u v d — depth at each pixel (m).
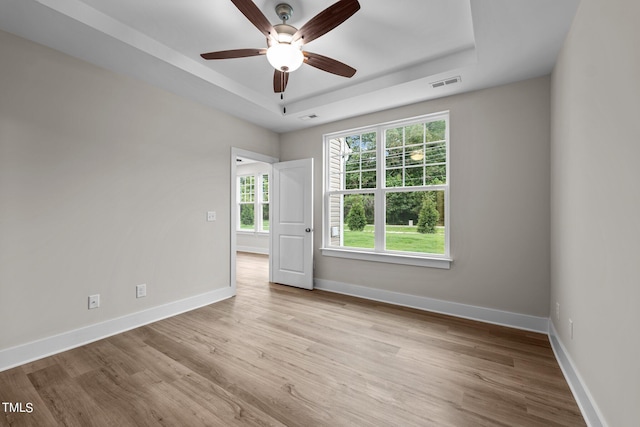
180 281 3.04
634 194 1.05
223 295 3.49
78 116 2.30
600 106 1.36
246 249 7.62
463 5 1.84
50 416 1.48
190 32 2.15
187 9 1.90
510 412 1.52
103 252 2.45
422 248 3.24
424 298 3.12
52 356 2.10
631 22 1.06
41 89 2.11
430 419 1.47
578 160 1.68
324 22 1.62
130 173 2.63
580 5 1.63
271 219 4.34
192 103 3.16
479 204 2.82
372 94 2.94
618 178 1.18
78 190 2.30
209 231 3.34
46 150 2.13
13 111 1.98
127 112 2.61
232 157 3.60
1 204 1.93
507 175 2.69
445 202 3.07
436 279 3.06
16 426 1.41
